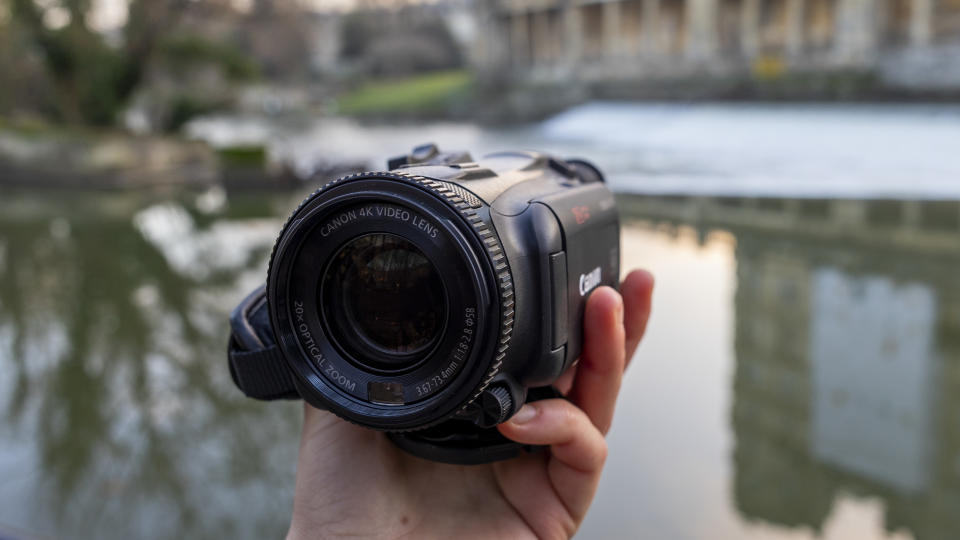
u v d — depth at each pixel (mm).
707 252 15750
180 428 8977
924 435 8164
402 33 116625
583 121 59344
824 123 44312
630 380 9648
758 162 30719
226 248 18391
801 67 60344
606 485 7133
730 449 7715
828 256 15227
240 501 7277
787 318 11773
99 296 14805
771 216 19047
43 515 7121
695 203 21000
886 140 36188
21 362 11430
